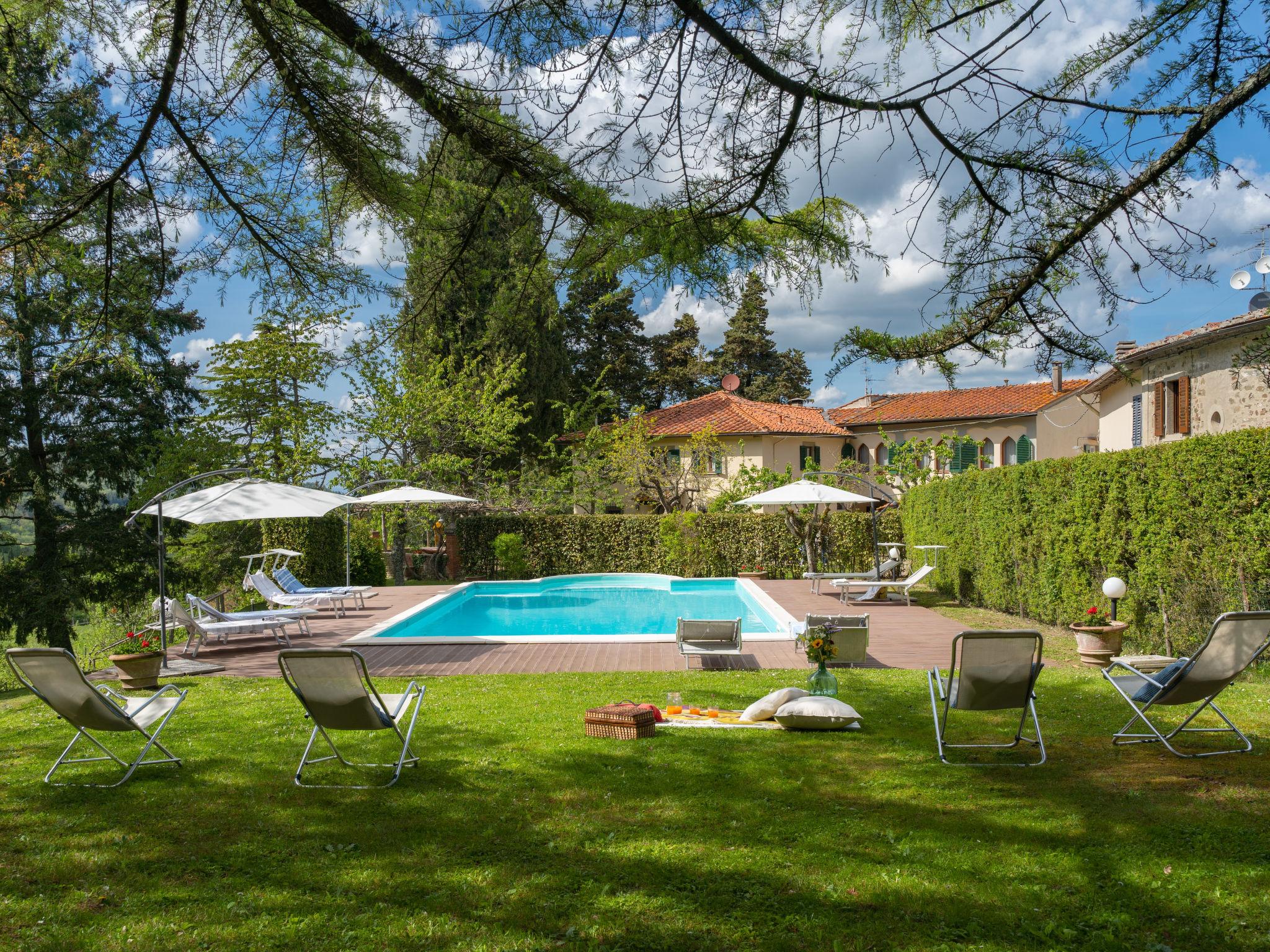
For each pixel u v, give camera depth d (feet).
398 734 18.93
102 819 16.37
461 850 14.53
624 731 21.90
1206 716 22.94
